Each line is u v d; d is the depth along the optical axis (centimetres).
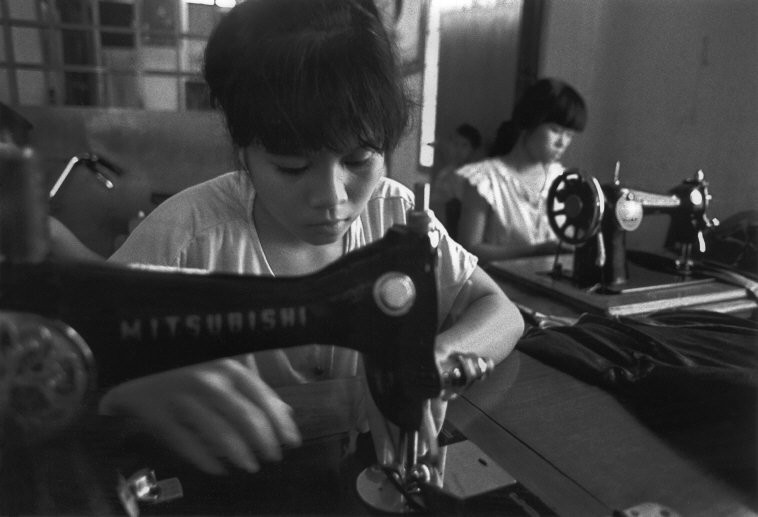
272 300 58
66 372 51
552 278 153
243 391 63
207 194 89
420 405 60
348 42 57
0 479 50
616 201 143
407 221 59
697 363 84
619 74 251
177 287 55
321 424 68
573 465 64
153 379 57
